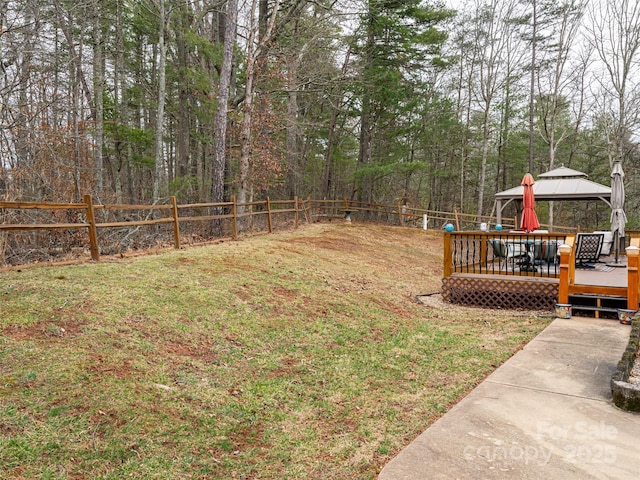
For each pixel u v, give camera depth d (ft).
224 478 9.71
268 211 44.86
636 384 12.82
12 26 31.19
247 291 23.16
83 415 10.82
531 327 21.88
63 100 41.34
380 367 16.81
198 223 43.62
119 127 57.16
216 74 58.49
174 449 10.47
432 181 101.14
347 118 82.79
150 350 15.06
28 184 35.17
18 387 11.40
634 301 21.75
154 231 40.83
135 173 83.10
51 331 14.70
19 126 33.42
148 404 11.97
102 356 13.75
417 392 14.48
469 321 23.94
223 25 60.23
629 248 21.80
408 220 76.84
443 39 67.26
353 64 64.80
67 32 44.32
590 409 12.30
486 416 12.00
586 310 23.41
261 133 53.78
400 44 66.08
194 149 77.51
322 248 39.81
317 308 23.22
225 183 51.65
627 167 87.76
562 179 50.24
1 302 16.16
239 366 15.70
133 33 69.00
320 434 11.82
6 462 8.88
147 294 19.66
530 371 15.43
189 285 22.06
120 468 9.45
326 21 54.70
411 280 35.60
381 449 10.92
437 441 10.71
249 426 12.10
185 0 58.70
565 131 89.56
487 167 108.17
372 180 76.13
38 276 19.98
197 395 13.10
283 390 14.37
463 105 95.55
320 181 93.15
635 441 10.48
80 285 19.25
